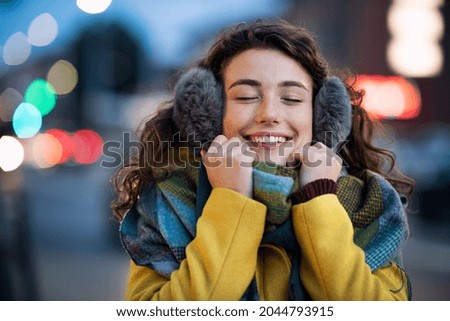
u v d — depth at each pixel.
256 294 3.22
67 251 13.46
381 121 4.19
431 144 19.88
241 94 3.35
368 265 3.31
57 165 20.62
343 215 3.27
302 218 3.22
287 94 3.35
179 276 3.20
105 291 10.27
